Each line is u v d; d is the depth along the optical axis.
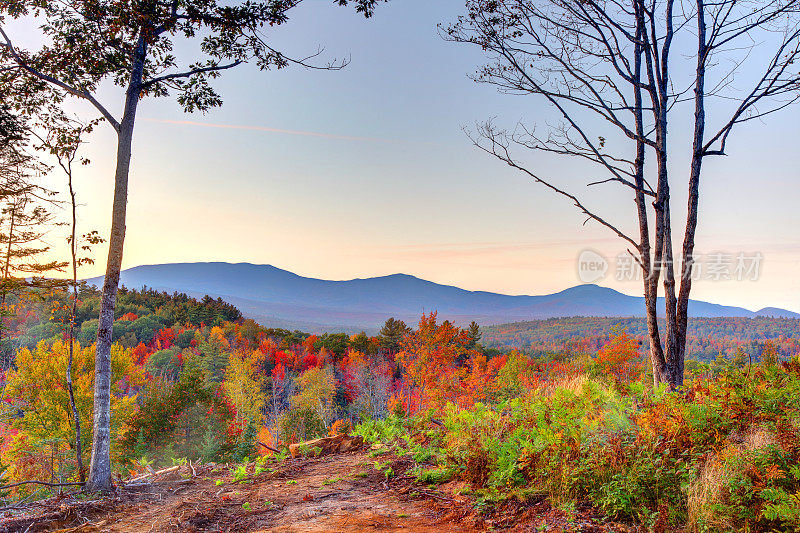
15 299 19.59
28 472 26.28
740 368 8.58
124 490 9.18
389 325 105.00
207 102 12.26
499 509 5.80
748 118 11.07
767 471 4.68
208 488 9.17
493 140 12.48
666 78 11.55
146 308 163.00
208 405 36.66
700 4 11.02
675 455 5.78
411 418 12.24
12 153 13.87
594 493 5.47
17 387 26.66
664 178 11.33
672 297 11.00
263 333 132.00
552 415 7.59
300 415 47.62
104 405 9.48
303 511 6.76
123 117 10.49
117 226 10.15
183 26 11.11
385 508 6.53
